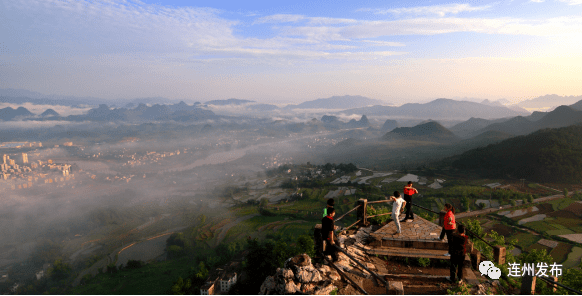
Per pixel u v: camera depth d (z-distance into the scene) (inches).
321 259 478.3
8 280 5738.2
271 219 7288.4
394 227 577.0
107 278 5108.3
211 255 5280.5
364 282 428.5
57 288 5029.5
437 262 501.7
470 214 5895.7
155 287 4429.1
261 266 1795.0
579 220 5177.2
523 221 5246.1
